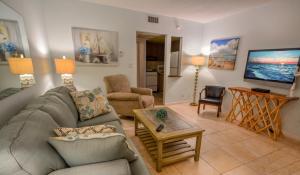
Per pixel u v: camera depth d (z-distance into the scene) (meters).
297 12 2.45
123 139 0.97
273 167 1.86
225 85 3.81
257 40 3.05
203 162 1.93
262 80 2.95
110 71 3.56
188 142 2.37
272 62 2.77
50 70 2.95
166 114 2.14
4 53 1.40
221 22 3.83
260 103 2.91
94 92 2.31
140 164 1.19
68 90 2.21
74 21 3.04
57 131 1.10
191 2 2.96
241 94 3.06
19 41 1.74
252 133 2.72
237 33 3.45
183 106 4.31
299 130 2.51
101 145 0.92
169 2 2.99
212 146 2.29
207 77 4.32
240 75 3.42
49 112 1.34
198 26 4.34
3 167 0.74
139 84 5.77
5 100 1.34
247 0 2.76
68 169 0.87
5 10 1.46
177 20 4.03
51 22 2.88
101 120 2.04
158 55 6.68
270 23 2.82
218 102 3.42
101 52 3.37
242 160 1.98
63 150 0.90
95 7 3.15
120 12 3.39
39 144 0.89
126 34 3.55
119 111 3.11
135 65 3.80
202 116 3.54
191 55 4.45
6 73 1.39
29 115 1.15
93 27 3.21
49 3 2.82
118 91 3.32
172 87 4.45
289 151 2.19
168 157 1.88
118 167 0.90
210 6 3.13
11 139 0.83
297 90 2.50
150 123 1.96
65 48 3.07
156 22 3.80
